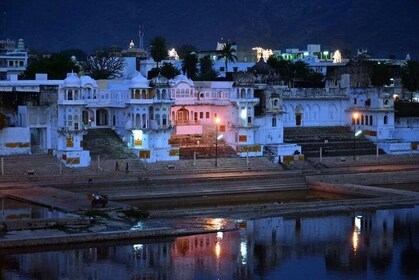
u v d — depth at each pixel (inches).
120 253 4121.6
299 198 5846.5
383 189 5935.0
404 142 7593.5
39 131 6525.6
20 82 7062.0
